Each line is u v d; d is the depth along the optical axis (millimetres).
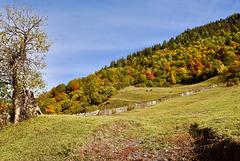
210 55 162125
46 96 21969
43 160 10508
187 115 21016
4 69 18688
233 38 196125
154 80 139500
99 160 10461
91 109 74812
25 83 19719
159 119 21875
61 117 21625
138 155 10359
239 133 8945
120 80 151500
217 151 8211
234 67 76312
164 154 9766
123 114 35875
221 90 49375
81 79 139000
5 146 13961
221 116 14812
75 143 12633
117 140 14352
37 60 20656
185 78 134875
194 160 8398
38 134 15914
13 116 19641
